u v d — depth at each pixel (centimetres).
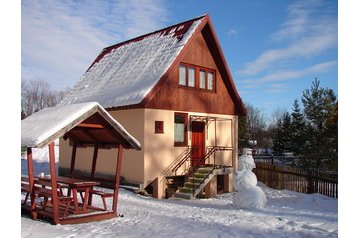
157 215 1114
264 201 1389
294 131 3106
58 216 928
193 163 1930
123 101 1772
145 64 1995
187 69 1927
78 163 2139
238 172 1434
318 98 2762
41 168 2780
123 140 1091
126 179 1794
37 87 7431
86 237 788
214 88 2070
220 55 2028
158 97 1769
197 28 1916
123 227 906
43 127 939
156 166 1750
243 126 3600
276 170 2191
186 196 1709
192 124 1956
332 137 2452
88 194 1126
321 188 1894
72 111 968
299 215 1163
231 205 1479
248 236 833
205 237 812
